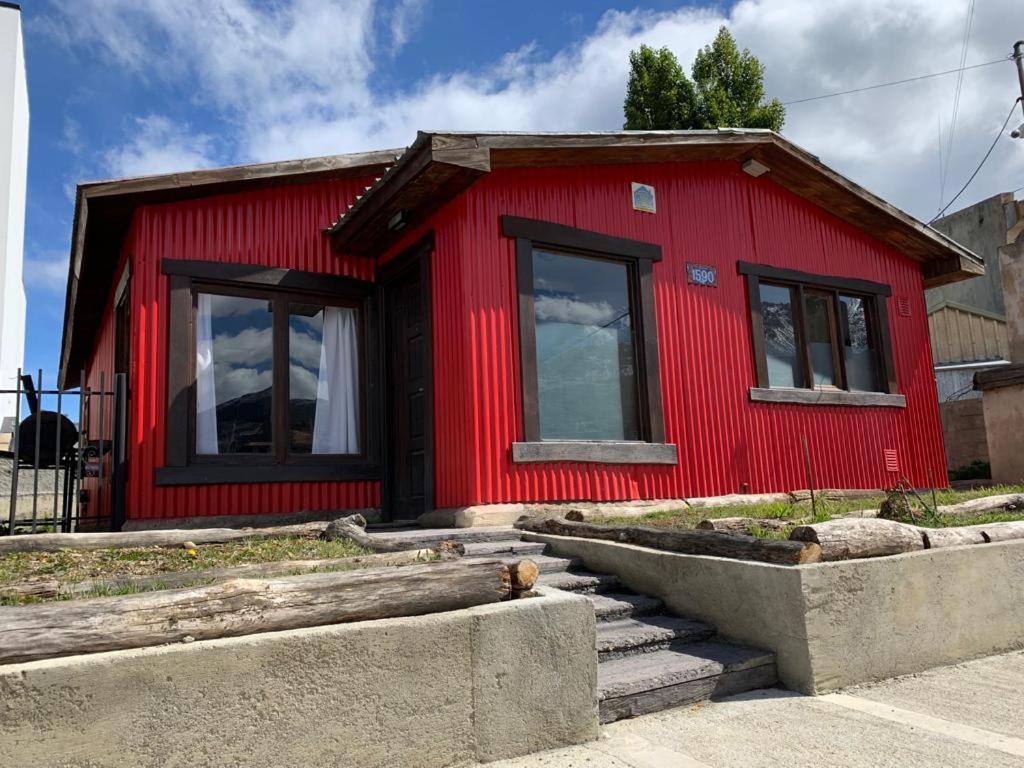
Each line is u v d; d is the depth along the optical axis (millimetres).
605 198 8312
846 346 10367
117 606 2912
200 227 7793
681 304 8680
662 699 4129
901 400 10477
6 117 20234
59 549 5527
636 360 8281
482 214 7387
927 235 10711
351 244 8445
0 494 15367
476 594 3695
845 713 3980
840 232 10562
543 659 3629
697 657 4492
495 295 7316
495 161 7438
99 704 2668
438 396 7488
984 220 19328
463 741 3359
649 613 5215
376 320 8773
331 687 3090
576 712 3680
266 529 6418
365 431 8516
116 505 6984
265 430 7961
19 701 2551
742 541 4914
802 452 9320
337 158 8359
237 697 2904
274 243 8211
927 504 6719
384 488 8422
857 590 4570
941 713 3971
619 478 7777
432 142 6598
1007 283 12984
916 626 4777
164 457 7258
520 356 7336
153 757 2734
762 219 9688
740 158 9398
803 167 9602
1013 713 3947
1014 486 9008
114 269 9352
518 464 7133
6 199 20172
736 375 8945
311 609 3256
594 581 5543
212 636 3029
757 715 3998
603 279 8297
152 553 5516
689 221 8977
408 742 3229
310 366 8406
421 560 5035
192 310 7648
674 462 8141
